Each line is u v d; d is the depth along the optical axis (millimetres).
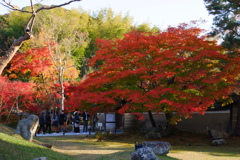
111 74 16469
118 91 15344
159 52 15758
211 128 20547
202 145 16281
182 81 15641
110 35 37594
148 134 18688
